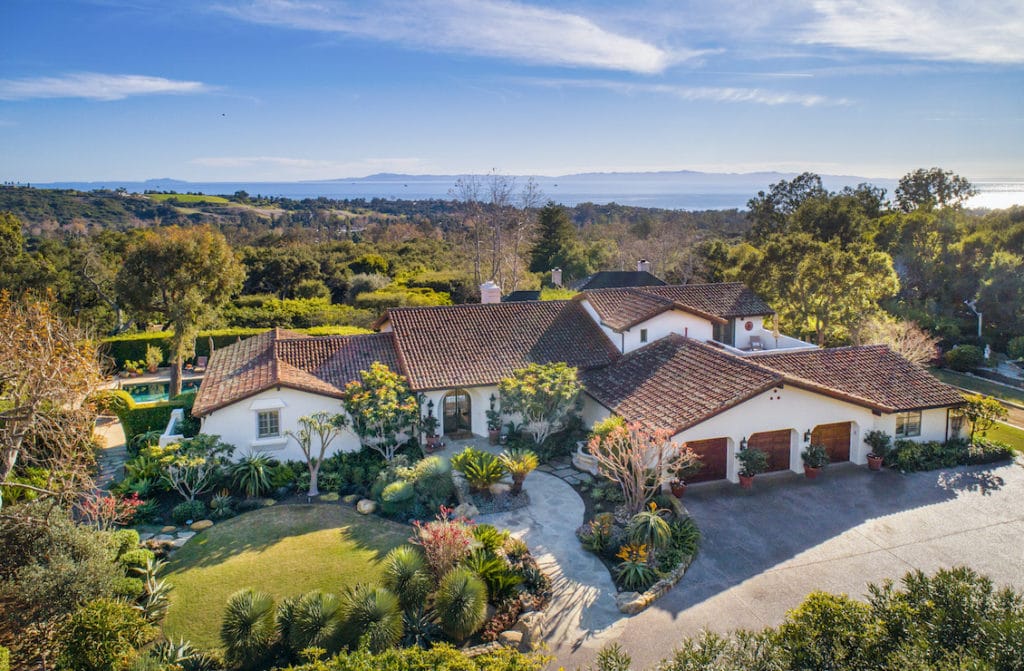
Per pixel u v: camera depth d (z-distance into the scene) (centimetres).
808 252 4434
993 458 2652
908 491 2373
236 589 1775
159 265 3644
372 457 2595
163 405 2991
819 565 1897
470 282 7212
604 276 5747
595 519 2073
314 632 1472
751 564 1908
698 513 2212
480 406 2875
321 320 5634
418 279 7244
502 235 7950
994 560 1911
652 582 1802
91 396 2094
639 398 2650
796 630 1034
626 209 17075
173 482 2202
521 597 1723
